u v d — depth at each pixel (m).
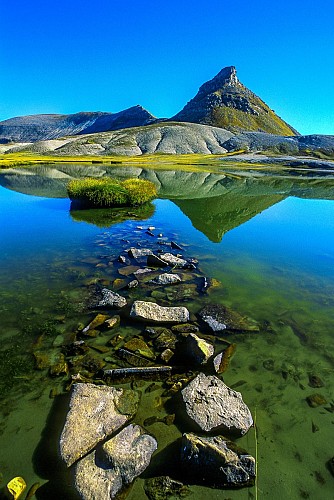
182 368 7.21
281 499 4.66
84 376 6.87
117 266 13.60
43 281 11.90
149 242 17.39
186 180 52.06
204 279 12.39
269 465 5.13
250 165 92.00
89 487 4.48
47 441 5.37
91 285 11.56
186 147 146.38
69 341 8.09
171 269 13.40
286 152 138.12
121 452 4.88
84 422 5.45
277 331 8.92
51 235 18.61
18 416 5.84
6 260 14.20
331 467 5.14
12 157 114.94
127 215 24.70
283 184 51.81
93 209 26.78
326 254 16.11
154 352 7.73
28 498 4.49
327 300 10.95
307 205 32.16
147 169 70.31
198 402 6.00
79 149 139.50
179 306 10.19
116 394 6.21
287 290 11.68
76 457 4.93
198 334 8.61
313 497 4.70
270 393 6.66
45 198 33.00
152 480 4.77
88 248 16.17
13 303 10.09
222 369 7.25
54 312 9.54
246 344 8.29
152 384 6.72
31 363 7.25
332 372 7.34
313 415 6.14
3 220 22.53
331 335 8.81
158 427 5.65
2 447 5.25
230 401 6.06
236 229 21.31
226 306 10.22
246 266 14.10
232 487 4.76
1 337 8.23
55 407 6.06
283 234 20.06
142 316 8.91
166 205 29.66
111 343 8.04
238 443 5.50
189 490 4.70
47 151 149.25
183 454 4.97
